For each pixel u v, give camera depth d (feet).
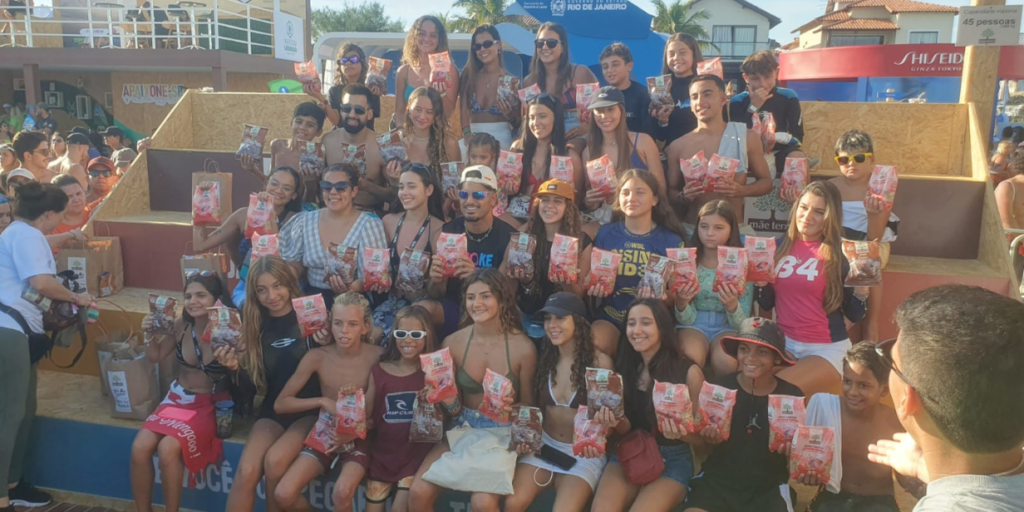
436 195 14.05
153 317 11.85
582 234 11.82
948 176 15.03
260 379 11.46
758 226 14.38
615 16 30.66
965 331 3.85
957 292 4.10
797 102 14.80
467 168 11.94
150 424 11.33
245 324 11.42
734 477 9.50
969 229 13.78
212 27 49.88
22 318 11.52
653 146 13.08
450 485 9.86
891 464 5.90
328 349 11.25
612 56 14.66
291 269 11.64
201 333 11.84
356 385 11.06
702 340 10.73
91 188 18.78
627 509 9.76
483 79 15.66
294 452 10.76
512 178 12.84
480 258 12.23
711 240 11.02
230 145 20.43
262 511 11.58
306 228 13.04
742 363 9.44
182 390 11.85
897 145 16.47
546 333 10.20
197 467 11.35
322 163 14.69
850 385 8.98
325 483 11.11
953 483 3.98
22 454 12.30
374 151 15.01
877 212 12.14
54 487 12.66
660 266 10.28
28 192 11.77
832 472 9.10
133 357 12.62
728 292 10.42
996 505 3.80
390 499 10.80
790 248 11.00
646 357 10.03
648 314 9.70
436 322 11.72
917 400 4.08
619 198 11.57
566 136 14.12
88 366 14.67
